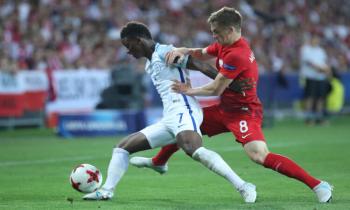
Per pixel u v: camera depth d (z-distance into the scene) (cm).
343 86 6750
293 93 6322
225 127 2228
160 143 2191
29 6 6344
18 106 5353
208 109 2248
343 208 1956
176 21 7144
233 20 2094
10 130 5316
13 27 6000
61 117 4878
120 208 2011
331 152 3684
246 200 2075
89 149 3984
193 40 6950
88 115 4922
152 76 2217
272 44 7425
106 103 5309
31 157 3588
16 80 5331
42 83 5459
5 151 3891
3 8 6219
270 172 2878
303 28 8069
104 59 6038
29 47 5825
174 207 2027
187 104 2161
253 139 2114
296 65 7088
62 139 4684
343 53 8056
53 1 6538
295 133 4984
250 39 7150
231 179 2075
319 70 5716
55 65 5750
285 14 8225
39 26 6116
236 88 2136
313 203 2061
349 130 5241
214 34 2112
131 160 2394
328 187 2073
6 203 2141
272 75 5812
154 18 6994
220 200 2183
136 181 2652
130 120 5031
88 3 6800
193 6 7562
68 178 2775
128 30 2189
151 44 2197
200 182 2616
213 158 2072
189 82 2208
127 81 5278
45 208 2028
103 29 6525
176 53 2138
